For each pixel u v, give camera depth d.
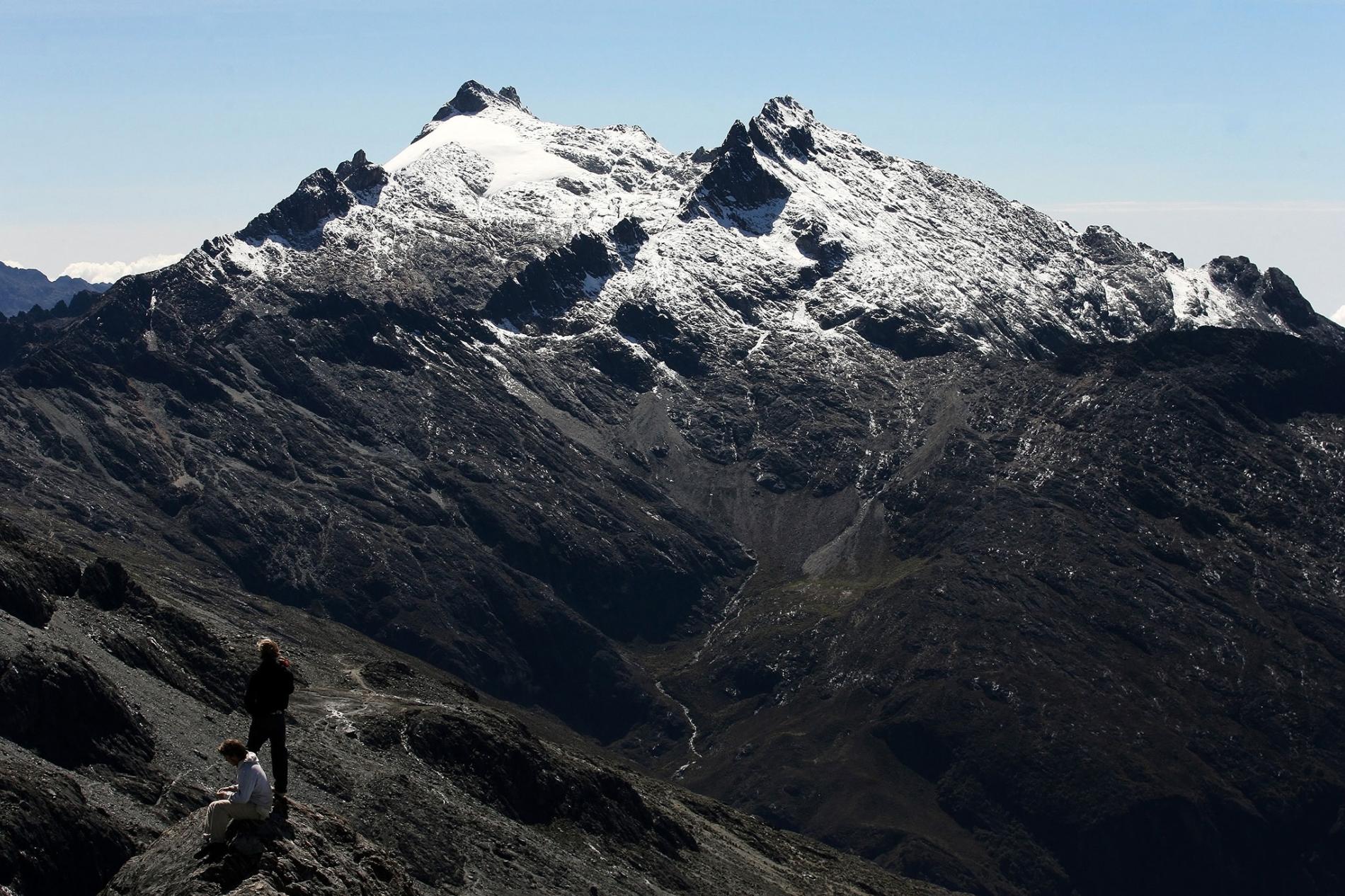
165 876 38.66
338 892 39.91
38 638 113.12
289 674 42.09
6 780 85.31
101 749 107.38
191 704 129.12
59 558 140.75
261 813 40.22
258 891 37.47
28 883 79.94
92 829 87.25
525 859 137.00
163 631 140.75
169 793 106.25
